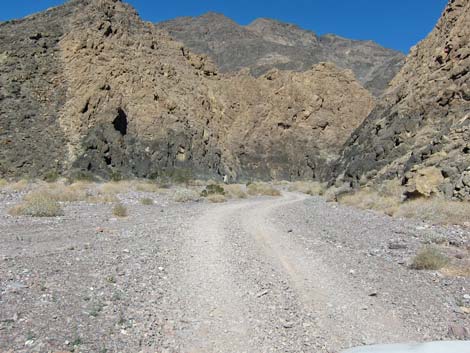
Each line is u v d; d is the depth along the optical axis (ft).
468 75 111.14
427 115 118.52
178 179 169.99
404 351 13.29
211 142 223.51
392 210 74.49
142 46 229.66
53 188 101.04
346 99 295.48
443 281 30.17
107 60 198.80
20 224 50.42
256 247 42.80
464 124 94.48
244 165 267.18
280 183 244.63
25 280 26.71
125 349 18.51
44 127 166.30
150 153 186.91
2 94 173.17
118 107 182.70
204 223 60.44
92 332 19.79
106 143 170.19
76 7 226.79
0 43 197.57
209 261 35.78
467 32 122.42
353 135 184.75
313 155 275.39
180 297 25.96
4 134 159.84
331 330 21.39
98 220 57.06
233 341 20.01
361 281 30.19
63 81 183.52
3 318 20.52
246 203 105.09
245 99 290.56
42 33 203.10
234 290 27.81
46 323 20.29
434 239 47.47
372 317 23.17
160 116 199.82
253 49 534.78
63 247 38.01
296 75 300.81
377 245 44.62
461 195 71.67
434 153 94.07
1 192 88.63
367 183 115.65
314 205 101.86
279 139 280.10
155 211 73.05
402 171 103.91
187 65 268.41
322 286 28.94
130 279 28.86
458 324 22.17
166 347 19.10
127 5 248.73
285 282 29.81
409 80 148.46
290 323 22.17
